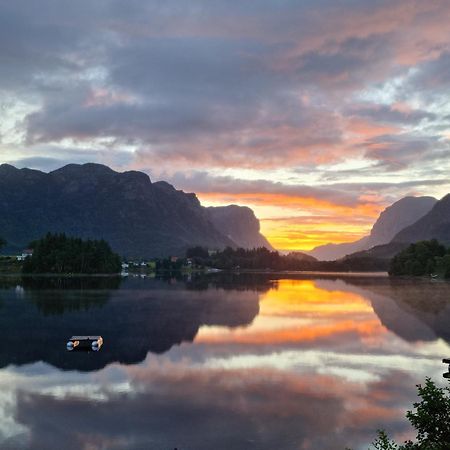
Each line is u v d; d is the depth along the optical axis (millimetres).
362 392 51594
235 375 58188
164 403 47844
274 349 73062
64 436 39906
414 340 80375
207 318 107250
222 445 38312
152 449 37562
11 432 40750
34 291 174875
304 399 49219
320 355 68938
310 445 38344
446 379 56719
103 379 56500
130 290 190250
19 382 55188
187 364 63625
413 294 171625
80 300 145125
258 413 45250
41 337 83188
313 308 128625
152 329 91875
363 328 93062
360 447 38094
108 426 42031
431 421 24234
